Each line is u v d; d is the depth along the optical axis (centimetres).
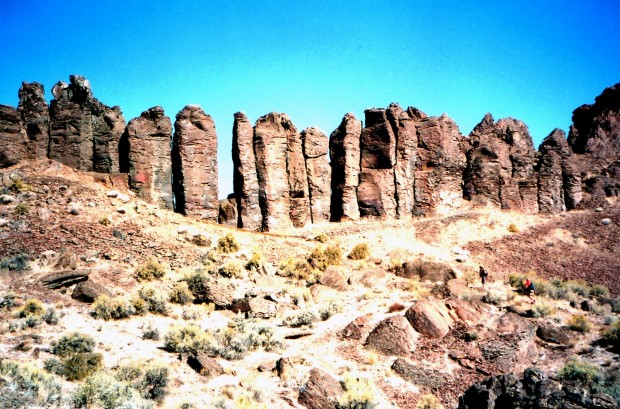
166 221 4078
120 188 4409
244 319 2769
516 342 2611
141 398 1606
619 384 2223
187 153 4650
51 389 1494
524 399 1738
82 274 2712
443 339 2684
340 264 4019
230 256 3750
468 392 1933
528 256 4675
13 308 2261
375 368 2389
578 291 3784
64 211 3650
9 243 2992
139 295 2736
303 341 2631
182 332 2320
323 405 1917
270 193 4997
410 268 3897
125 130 4653
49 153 4447
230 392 1833
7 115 4297
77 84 4569
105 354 1969
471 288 3597
